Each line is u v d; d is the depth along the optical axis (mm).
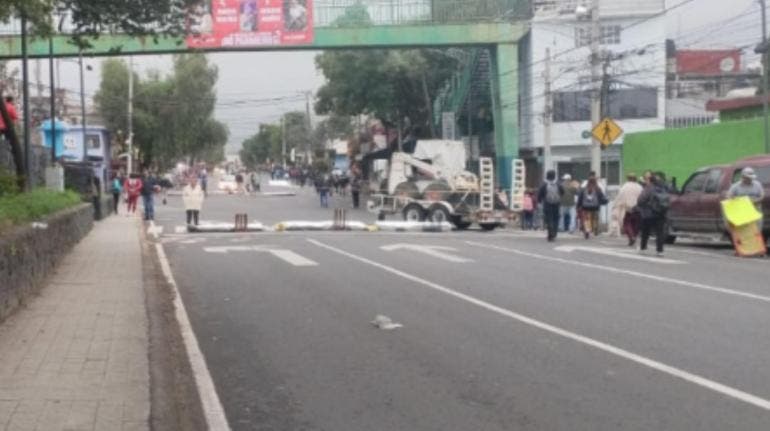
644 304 12461
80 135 48906
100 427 6359
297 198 61625
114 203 41094
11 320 10938
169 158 86688
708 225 21969
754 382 7957
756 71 63750
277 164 159250
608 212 31859
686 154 33469
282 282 15516
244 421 7062
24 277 12336
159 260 19578
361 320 11500
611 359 8984
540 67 48344
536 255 19875
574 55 48188
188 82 78000
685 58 67812
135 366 8422
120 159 69688
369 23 40750
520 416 7027
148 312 11742
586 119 48500
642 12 49094
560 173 49031
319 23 40562
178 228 30906
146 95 76500
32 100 58406
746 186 20125
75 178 34656
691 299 12898
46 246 14867
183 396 7777
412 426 6828
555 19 48156
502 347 9656
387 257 19516
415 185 34375
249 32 39656
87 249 21359
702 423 6746
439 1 41469
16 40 37625
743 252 19781
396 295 13633
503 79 42469
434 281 15195
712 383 7941
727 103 38500
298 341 10227
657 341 9812
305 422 7004
